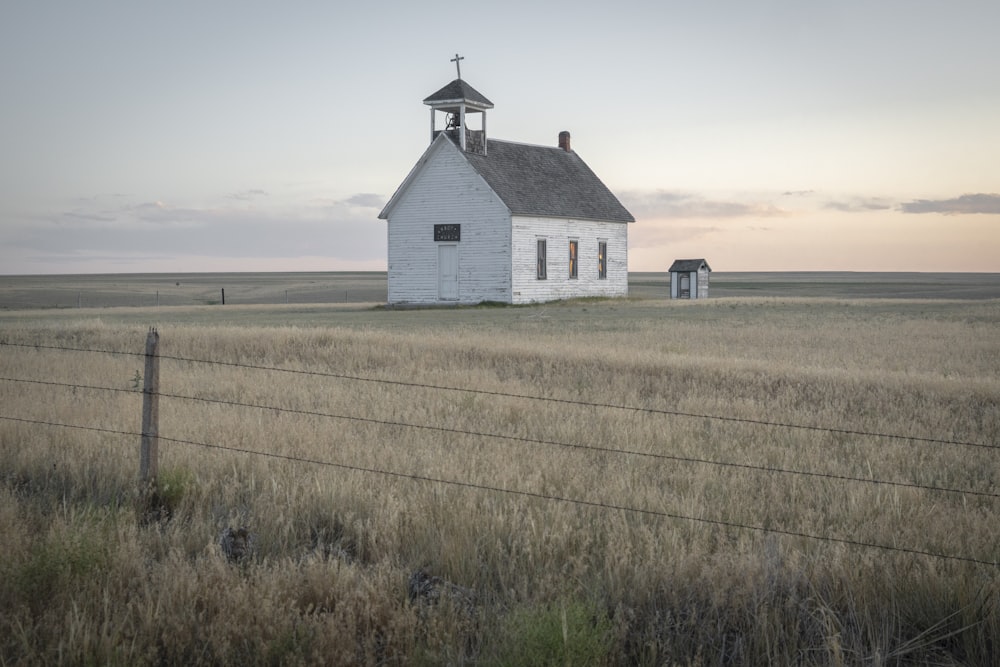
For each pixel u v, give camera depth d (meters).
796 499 8.91
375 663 5.82
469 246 50.53
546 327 33.75
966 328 33.78
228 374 18.31
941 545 7.28
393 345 23.84
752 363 20.45
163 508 8.80
